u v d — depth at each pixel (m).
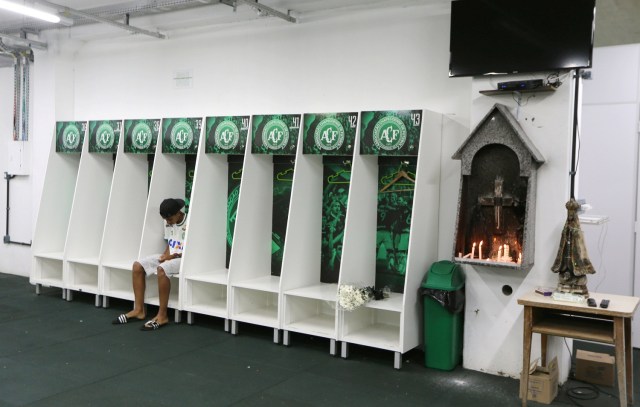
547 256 4.29
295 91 5.84
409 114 4.68
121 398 3.88
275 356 4.84
